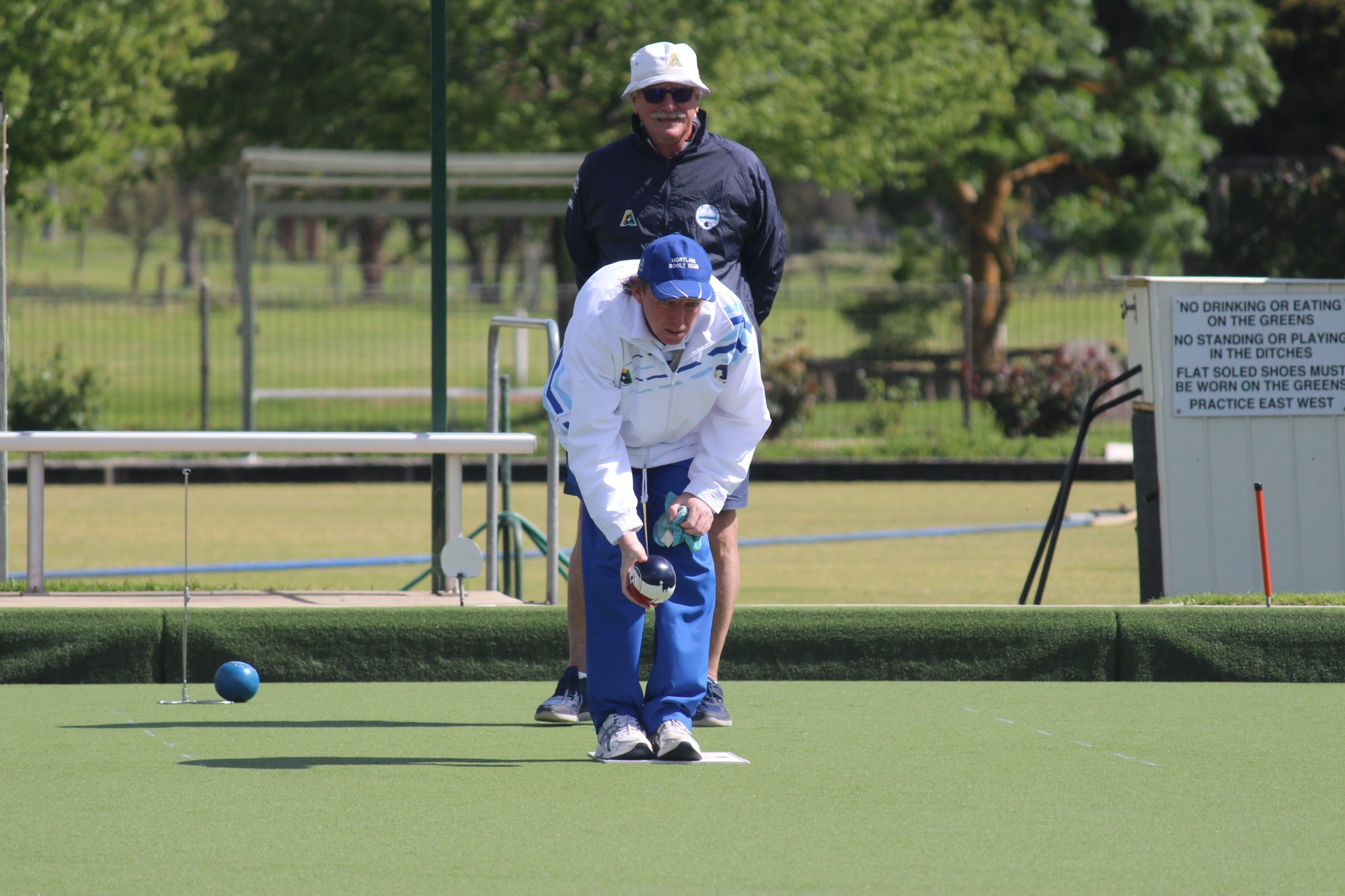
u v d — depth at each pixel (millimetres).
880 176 88750
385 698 20516
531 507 50438
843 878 12023
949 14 89812
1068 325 95750
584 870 12211
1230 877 12172
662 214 19516
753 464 62938
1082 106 91000
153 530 45875
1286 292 26453
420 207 67750
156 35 68750
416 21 77062
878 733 18125
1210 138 94438
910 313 77250
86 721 18594
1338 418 26562
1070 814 14148
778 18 77312
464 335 104375
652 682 16859
